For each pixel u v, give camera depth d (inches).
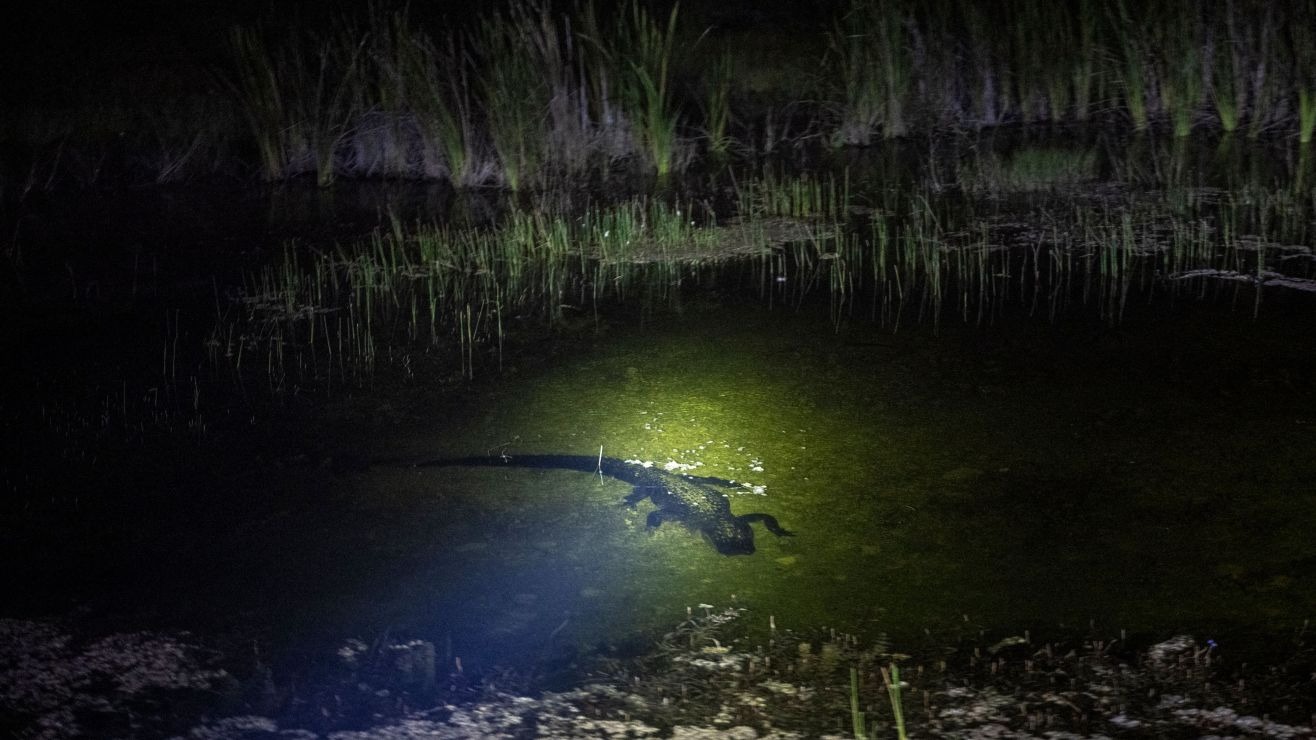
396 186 549.0
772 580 206.4
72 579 212.8
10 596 206.8
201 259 434.3
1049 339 313.6
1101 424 259.9
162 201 531.2
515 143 531.2
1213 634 181.2
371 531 229.0
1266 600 190.7
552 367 314.5
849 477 243.6
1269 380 277.3
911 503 231.3
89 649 187.0
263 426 282.0
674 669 178.4
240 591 207.3
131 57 622.5
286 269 411.8
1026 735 154.3
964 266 382.9
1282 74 560.1
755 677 174.7
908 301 351.6
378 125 571.2
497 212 488.4
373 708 169.8
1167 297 340.8
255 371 318.7
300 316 364.2
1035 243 402.9
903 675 173.3
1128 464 241.0
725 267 397.4
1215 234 396.5
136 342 345.7
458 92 573.9
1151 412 264.4
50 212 515.5
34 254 447.5
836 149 572.7
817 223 444.8
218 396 301.6
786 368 305.0
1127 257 379.2
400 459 261.6
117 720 167.2
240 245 452.4
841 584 203.9
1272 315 320.2
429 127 553.0
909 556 212.2
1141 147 537.0
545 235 433.1
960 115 600.4
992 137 577.3
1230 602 191.0
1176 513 221.0
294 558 219.0
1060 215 434.0
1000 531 219.0
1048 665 173.9
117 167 575.5
